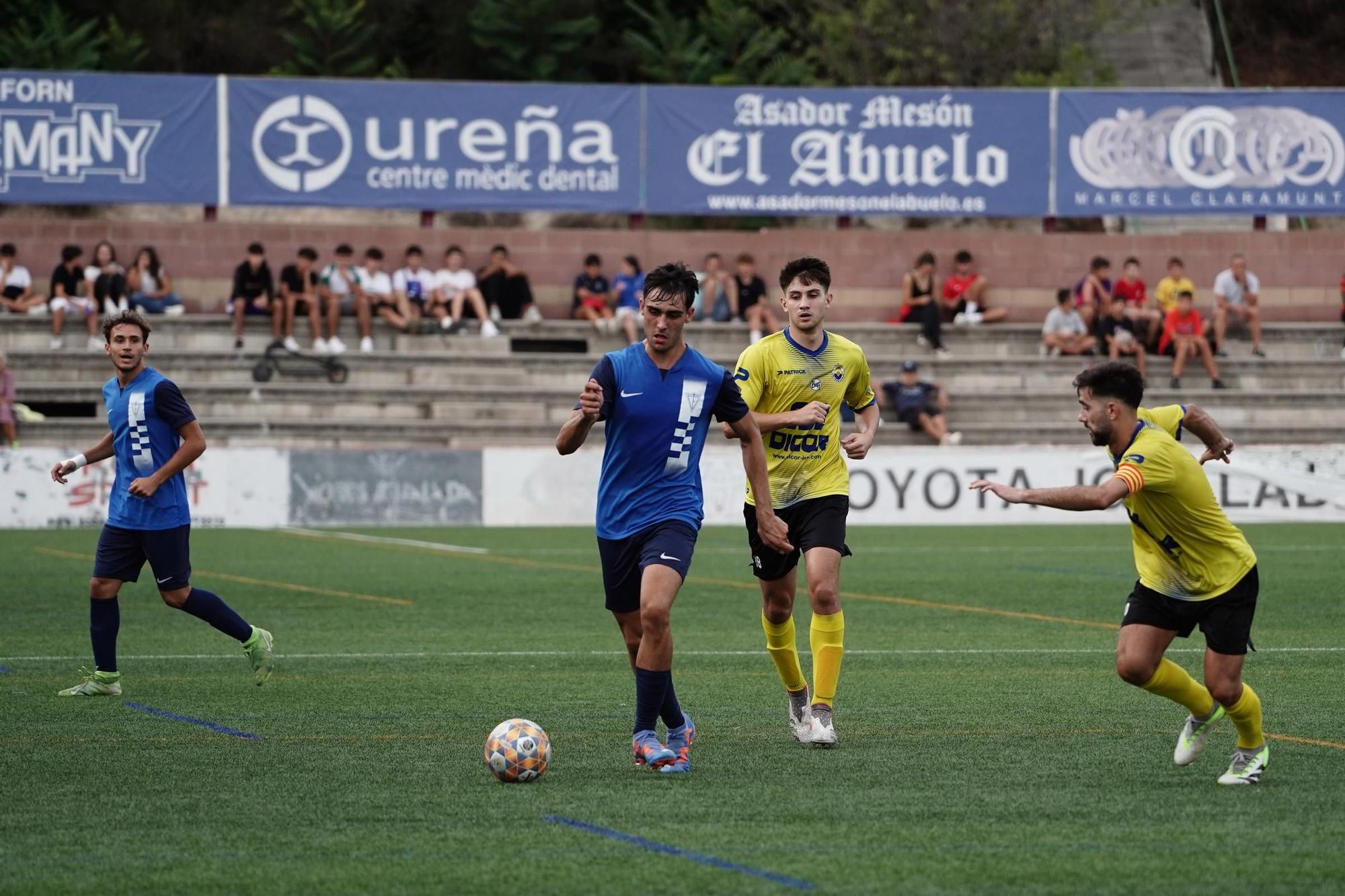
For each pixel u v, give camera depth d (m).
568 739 17.27
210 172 61.41
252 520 52.81
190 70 84.44
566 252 67.25
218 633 27.27
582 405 14.82
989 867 11.62
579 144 62.97
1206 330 65.38
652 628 15.08
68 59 76.31
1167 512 14.35
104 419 57.38
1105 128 64.50
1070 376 63.91
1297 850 12.16
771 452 17.30
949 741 17.11
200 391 59.25
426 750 16.59
